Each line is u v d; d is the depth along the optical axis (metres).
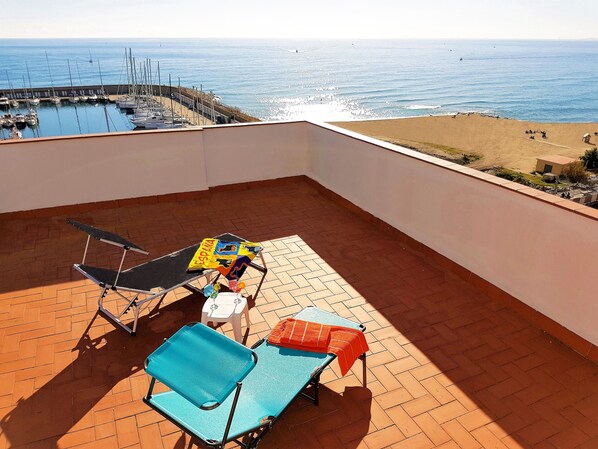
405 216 4.88
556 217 3.16
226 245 3.99
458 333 3.36
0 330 3.37
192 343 2.22
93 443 2.39
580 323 3.12
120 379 2.87
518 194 3.43
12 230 5.25
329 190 6.41
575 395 2.74
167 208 6.01
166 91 88.75
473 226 3.96
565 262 3.16
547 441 2.40
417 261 4.50
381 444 2.38
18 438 2.41
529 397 2.72
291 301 3.78
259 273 4.26
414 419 2.55
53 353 3.12
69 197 5.75
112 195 5.95
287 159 6.96
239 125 6.45
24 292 3.91
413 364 3.02
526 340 3.28
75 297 3.84
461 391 2.77
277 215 5.77
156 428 2.49
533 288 3.46
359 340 2.74
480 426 2.50
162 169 6.11
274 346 2.69
